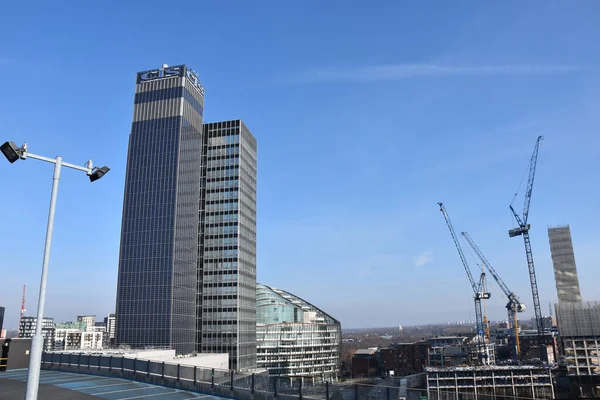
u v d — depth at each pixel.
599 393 154.75
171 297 167.88
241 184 197.62
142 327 167.62
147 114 188.00
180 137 183.00
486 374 183.50
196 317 184.75
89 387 32.19
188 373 32.72
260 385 28.44
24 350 44.12
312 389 26.17
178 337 169.25
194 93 197.88
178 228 176.50
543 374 182.88
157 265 171.88
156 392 30.73
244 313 188.75
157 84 190.75
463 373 183.75
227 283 185.12
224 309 183.00
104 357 39.88
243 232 195.62
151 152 183.50
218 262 188.25
